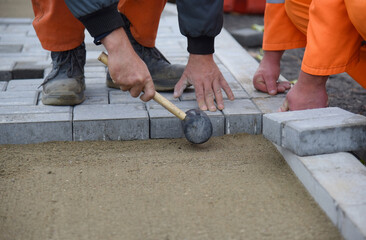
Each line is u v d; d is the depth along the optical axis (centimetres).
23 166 201
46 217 161
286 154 199
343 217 145
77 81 244
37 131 224
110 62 188
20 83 282
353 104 305
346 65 201
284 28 254
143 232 151
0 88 273
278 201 168
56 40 237
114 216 161
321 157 182
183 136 235
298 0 232
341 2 187
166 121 231
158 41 407
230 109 240
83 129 227
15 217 162
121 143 227
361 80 223
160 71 264
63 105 243
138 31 258
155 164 201
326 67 200
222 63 332
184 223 155
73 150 218
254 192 175
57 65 244
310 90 213
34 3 238
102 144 225
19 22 488
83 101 251
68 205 169
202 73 243
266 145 222
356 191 156
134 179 187
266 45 260
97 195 175
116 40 185
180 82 251
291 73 394
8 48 375
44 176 192
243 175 189
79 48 247
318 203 165
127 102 251
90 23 183
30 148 220
